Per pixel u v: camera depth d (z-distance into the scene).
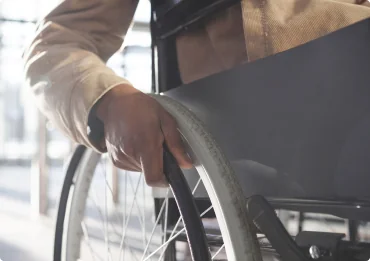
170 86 0.80
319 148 0.51
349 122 0.47
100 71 0.55
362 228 0.47
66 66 0.57
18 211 3.59
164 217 0.78
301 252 0.46
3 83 4.62
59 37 0.63
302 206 0.53
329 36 0.49
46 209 3.51
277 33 0.65
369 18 0.45
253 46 0.66
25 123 5.16
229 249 0.49
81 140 0.57
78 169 0.83
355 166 0.47
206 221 0.66
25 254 2.18
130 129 0.47
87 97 0.52
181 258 0.74
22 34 3.30
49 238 2.55
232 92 0.61
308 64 0.51
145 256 0.80
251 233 0.49
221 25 0.72
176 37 0.80
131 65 2.90
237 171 0.61
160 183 0.49
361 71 0.46
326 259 0.46
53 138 3.66
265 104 0.56
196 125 0.52
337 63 0.48
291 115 0.53
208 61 0.76
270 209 0.47
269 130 0.56
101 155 0.79
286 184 0.54
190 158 0.52
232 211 0.49
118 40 0.73
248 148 0.59
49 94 0.56
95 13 0.67
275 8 0.66
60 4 0.66
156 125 0.48
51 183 3.63
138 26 2.43
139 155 0.47
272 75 0.55
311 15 0.66
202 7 0.72
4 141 5.27
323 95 0.50
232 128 0.61
